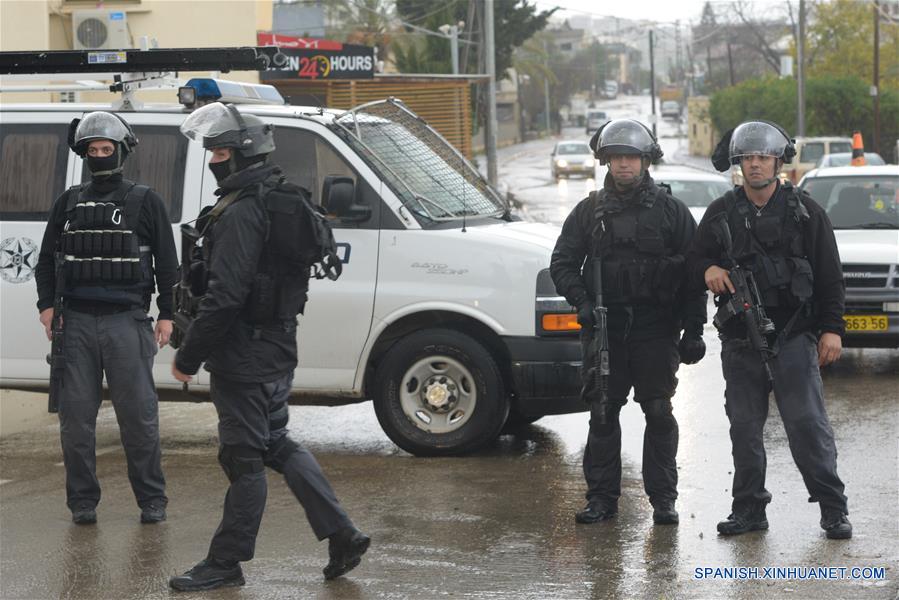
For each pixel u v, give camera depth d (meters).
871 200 18.05
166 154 12.26
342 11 71.31
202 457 12.26
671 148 131.25
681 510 9.79
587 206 9.48
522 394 11.77
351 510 9.98
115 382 9.66
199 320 7.69
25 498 10.61
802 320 8.91
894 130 84.12
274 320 7.89
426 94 40.31
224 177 7.88
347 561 8.17
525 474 11.19
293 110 12.24
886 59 97.44
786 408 8.91
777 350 8.85
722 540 8.94
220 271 7.69
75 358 9.64
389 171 12.11
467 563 8.54
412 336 11.95
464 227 11.99
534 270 11.74
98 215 9.55
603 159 9.34
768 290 8.84
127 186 9.70
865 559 8.38
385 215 11.97
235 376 7.86
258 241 7.77
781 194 8.92
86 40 25.48
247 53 11.19
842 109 84.19
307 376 12.11
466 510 9.93
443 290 11.84
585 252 9.55
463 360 11.84
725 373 9.15
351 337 11.99
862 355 17.88
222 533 8.07
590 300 9.35
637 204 9.27
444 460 11.84
